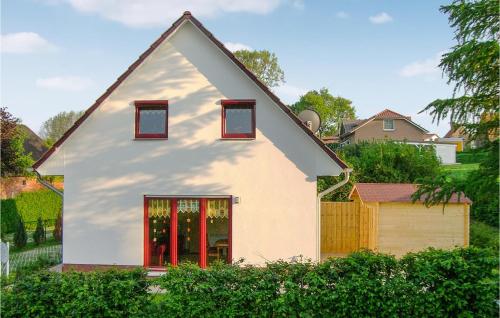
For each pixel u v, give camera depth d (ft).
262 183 46.26
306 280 27.25
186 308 26.96
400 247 59.00
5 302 27.12
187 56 47.21
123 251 47.42
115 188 47.70
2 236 86.69
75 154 48.14
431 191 36.04
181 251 46.88
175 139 47.26
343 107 263.49
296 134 46.01
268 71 199.21
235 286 27.66
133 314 27.04
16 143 102.78
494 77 33.73
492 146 33.91
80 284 27.66
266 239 46.09
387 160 82.02
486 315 26.21
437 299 26.58
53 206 111.04
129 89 47.75
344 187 77.82
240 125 47.11
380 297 26.76
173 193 47.16
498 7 32.55
